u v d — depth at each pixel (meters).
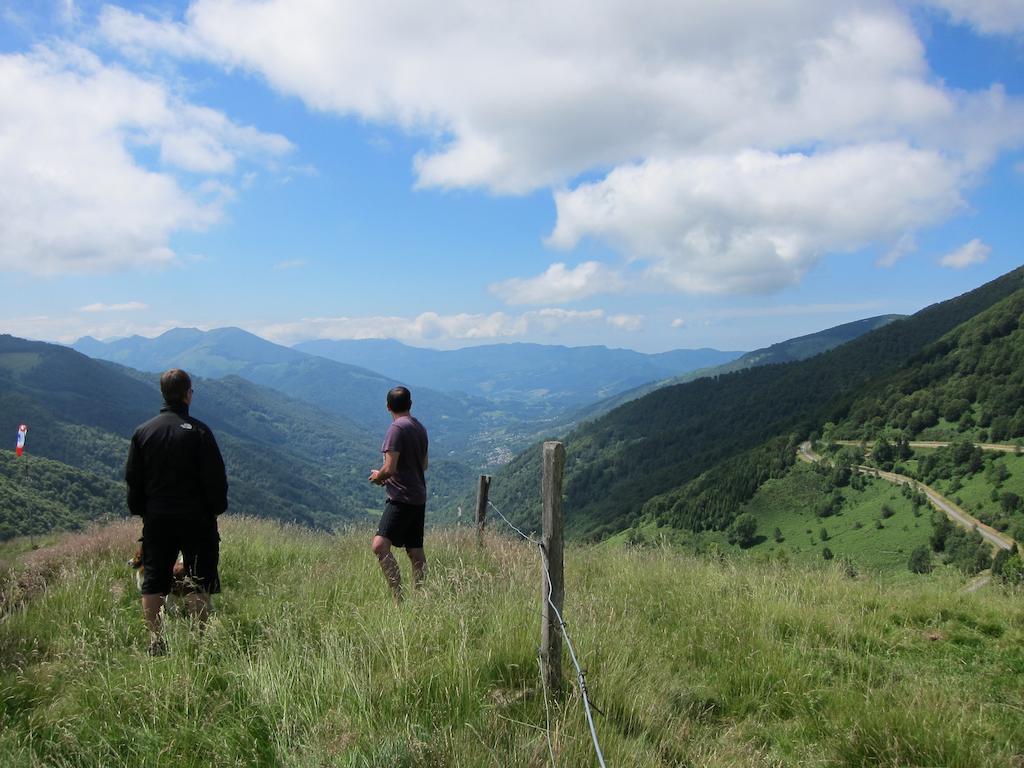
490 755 2.77
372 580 5.86
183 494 4.59
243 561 7.24
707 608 5.59
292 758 2.83
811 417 143.62
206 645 4.07
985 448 97.50
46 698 3.55
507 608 4.60
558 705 3.29
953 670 4.77
